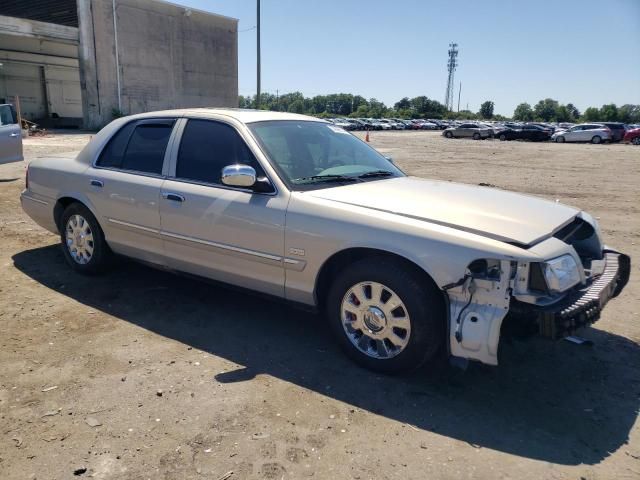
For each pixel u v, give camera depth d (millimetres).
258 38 22969
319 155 4258
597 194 11383
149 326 4137
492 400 3215
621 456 2707
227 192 3951
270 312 4492
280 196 3705
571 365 3674
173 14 40469
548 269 2963
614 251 3934
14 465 2551
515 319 3074
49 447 2686
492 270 3021
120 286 4969
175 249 4332
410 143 34281
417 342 3240
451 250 3049
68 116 44969
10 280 5059
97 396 3137
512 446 2775
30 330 3998
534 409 3127
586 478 2535
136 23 38000
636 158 22484
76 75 45156
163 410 3014
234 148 4039
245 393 3217
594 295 3148
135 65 38500
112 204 4684
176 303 4617
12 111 11688
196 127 4312
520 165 18562
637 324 4375
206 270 4203
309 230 3523
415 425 2941
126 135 4812
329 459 2641
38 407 3018
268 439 2781
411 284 3211
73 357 3602
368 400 3178
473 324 3031
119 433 2803
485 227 3162
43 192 5387
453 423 2969
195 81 43406
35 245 6266
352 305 3531
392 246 3217
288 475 2520
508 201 3764
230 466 2572
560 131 40969
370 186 3936
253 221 3768
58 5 37781
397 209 3410
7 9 41562
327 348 3859
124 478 2480
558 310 2922
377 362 3443
